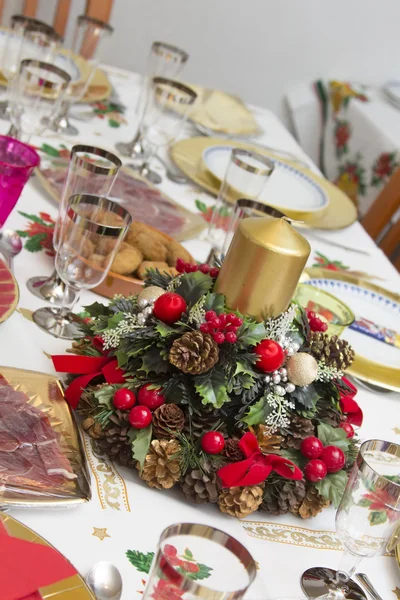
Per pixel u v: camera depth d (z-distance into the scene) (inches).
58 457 28.7
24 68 50.2
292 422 32.9
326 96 118.3
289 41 117.7
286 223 34.3
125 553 27.2
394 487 26.3
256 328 32.1
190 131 73.0
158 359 31.7
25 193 50.8
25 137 56.2
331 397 34.6
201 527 20.1
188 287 34.2
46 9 105.5
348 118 111.3
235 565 19.9
